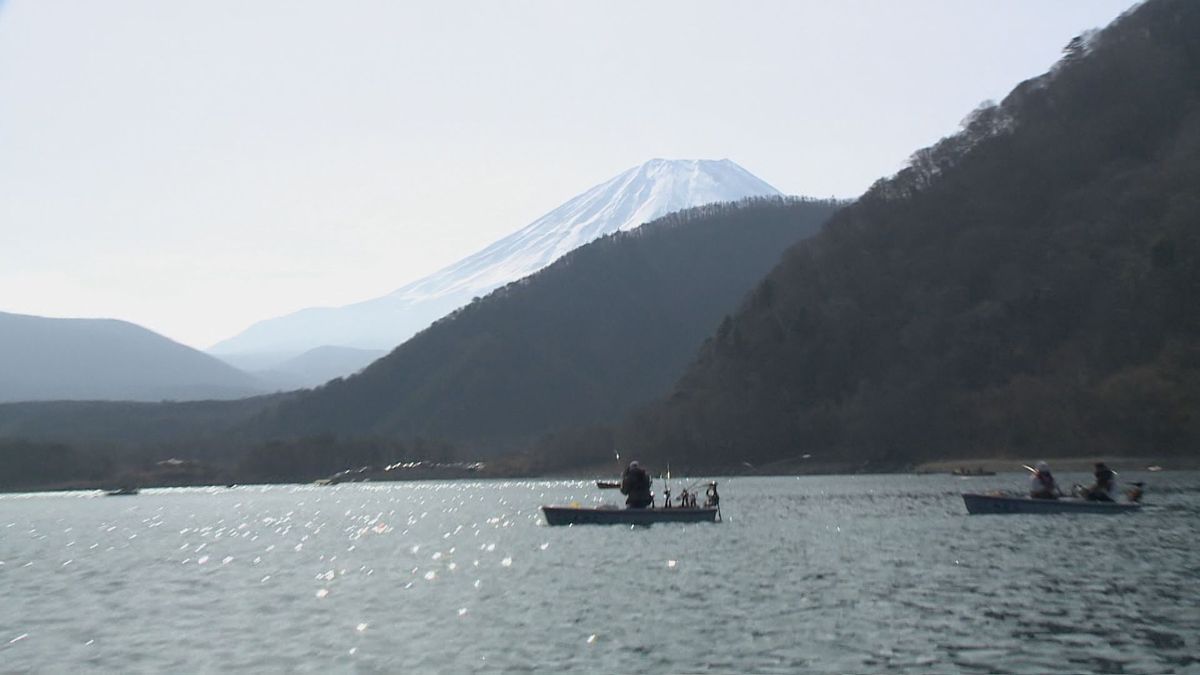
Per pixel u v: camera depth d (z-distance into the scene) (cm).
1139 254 18388
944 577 4341
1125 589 3972
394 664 3077
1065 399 16300
